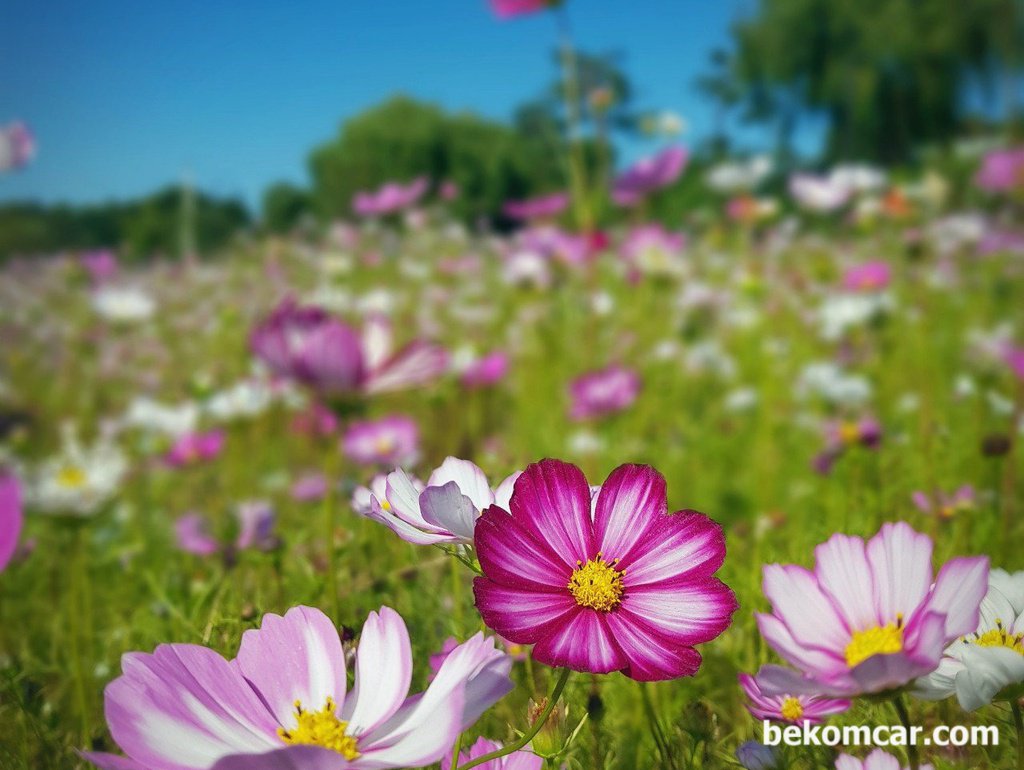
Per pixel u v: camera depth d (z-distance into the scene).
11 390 1.58
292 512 0.87
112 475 0.56
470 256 2.89
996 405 0.92
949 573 0.24
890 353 1.35
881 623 0.25
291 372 0.49
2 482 0.30
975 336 1.33
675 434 1.14
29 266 3.24
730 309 1.91
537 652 0.25
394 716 0.24
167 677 0.23
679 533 0.27
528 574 0.26
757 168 2.15
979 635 0.28
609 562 0.27
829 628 0.25
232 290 2.84
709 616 0.26
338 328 0.49
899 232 1.97
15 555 0.61
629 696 0.41
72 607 0.44
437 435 1.15
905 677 0.23
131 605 0.58
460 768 0.25
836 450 0.83
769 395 1.13
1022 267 2.00
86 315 2.45
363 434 0.96
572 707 0.36
